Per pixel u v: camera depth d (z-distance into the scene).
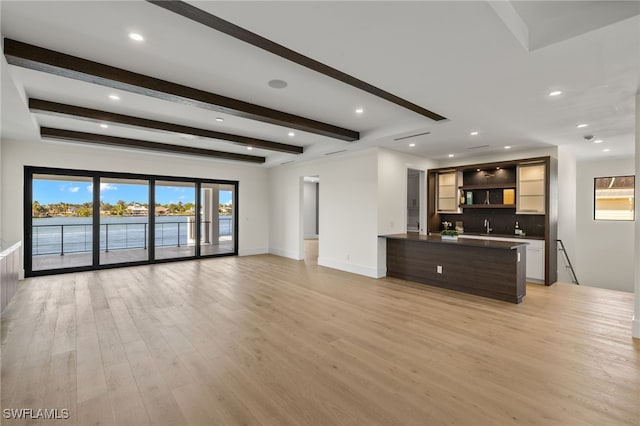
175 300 4.29
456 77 2.75
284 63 2.83
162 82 3.16
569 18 2.09
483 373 2.40
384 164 5.82
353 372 2.42
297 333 3.18
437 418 1.88
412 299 4.37
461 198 6.70
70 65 2.65
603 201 6.96
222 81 3.21
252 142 5.70
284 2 1.75
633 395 2.10
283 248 8.25
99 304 4.09
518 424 1.82
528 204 5.65
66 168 5.86
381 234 5.74
